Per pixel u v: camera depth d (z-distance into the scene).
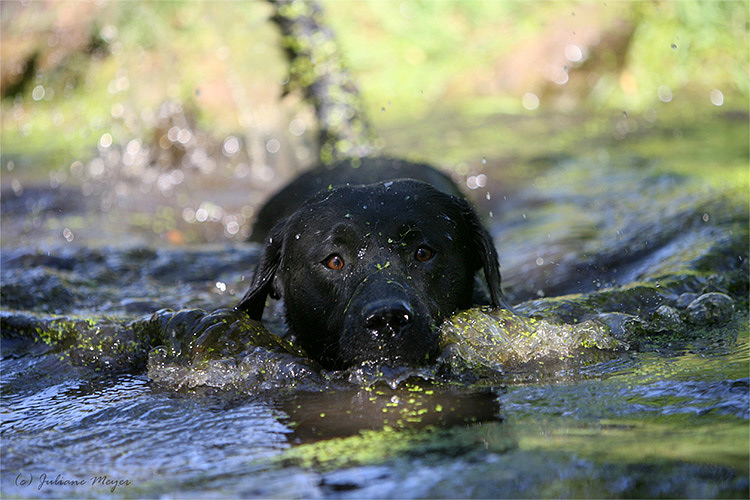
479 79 25.58
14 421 6.39
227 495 4.60
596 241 12.04
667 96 23.59
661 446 4.83
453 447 5.09
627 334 7.70
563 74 24.50
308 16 17.95
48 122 23.83
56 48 24.84
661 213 12.69
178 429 5.91
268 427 5.83
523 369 6.96
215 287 10.62
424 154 18.95
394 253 7.83
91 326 8.34
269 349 7.38
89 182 18.77
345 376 7.02
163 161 20.55
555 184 16.25
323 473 4.81
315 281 8.09
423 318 7.25
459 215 8.62
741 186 13.63
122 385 7.21
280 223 9.00
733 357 6.79
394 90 25.83
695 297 8.72
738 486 4.25
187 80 22.56
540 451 4.89
